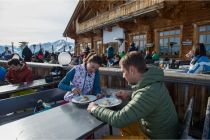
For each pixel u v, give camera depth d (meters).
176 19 10.70
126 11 13.12
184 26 10.30
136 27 13.87
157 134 1.80
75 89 2.74
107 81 4.10
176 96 2.90
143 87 1.77
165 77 2.92
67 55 5.32
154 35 12.37
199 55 4.30
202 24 9.38
